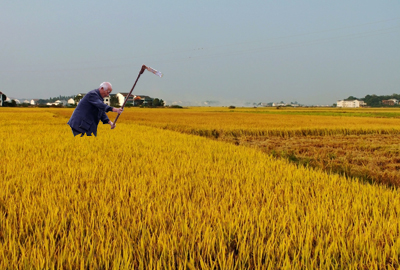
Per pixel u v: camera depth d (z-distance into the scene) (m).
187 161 6.79
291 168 6.30
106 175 5.29
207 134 18.78
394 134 18.94
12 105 89.44
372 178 7.44
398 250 2.72
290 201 4.05
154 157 7.05
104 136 11.80
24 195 3.88
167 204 3.70
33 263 2.34
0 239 2.88
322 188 4.88
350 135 18.19
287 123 25.56
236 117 38.16
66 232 2.98
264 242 2.92
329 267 2.47
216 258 2.54
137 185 4.53
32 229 3.05
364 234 2.96
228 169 6.09
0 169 5.42
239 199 4.02
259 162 6.93
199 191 4.38
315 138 16.50
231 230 3.04
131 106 104.25
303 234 2.94
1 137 10.88
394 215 3.62
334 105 191.12
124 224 3.13
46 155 6.97
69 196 3.94
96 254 2.58
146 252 2.65
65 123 20.20
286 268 2.36
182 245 2.72
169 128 20.72
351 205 4.01
